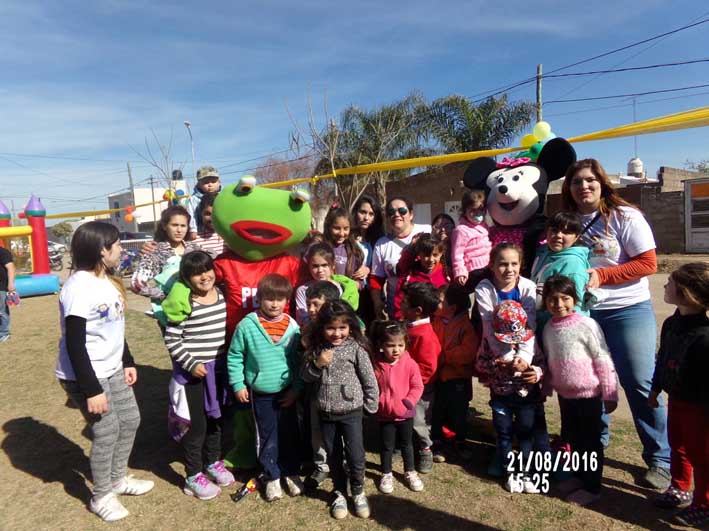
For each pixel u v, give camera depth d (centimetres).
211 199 451
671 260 1435
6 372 611
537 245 374
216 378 339
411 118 1817
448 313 369
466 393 366
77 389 298
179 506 318
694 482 284
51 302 1180
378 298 416
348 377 306
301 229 349
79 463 378
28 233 1297
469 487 329
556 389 315
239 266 356
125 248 2275
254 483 333
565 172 409
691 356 274
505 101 1706
